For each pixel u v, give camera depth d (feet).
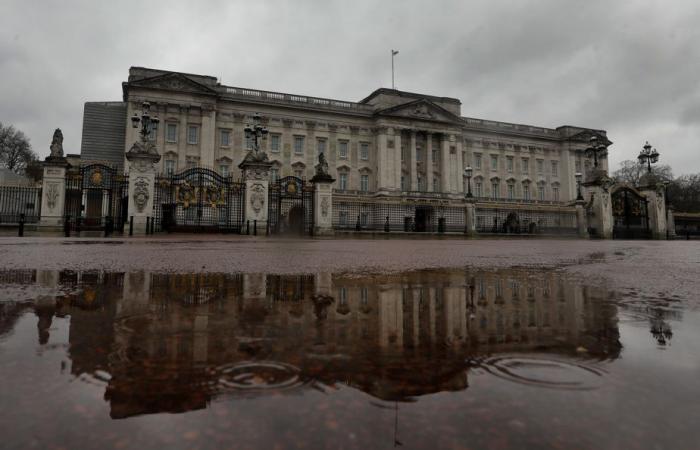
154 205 76.84
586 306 9.86
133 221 70.38
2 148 217.36
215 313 8.60
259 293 11.51
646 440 3.06
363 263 22.72
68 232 62.18
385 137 199.41
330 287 12.88
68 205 73.82
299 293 11.61
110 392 4.09
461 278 15.85
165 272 16.80
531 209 154.30
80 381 4.41
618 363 5.24
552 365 5.14
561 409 3.70
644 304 10.19
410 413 3.59
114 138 171.63
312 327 7.32
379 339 6.48
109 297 10.64
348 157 198.08
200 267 18.99
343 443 2.93
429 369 4.96
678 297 11.38
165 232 76.43
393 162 199.82
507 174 228.02
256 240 56.80
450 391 4.17
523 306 9.78
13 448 2.85
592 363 5.24
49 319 7.86
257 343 6.14
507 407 3.74
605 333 7.04
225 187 80.53
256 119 83.87
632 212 111.55
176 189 77.05
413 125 204.54
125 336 6.53
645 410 3.69
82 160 159.43
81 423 3.33
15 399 3.86
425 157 209.36
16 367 4.89
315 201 85.15
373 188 201.05
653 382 4.50
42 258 23.22
